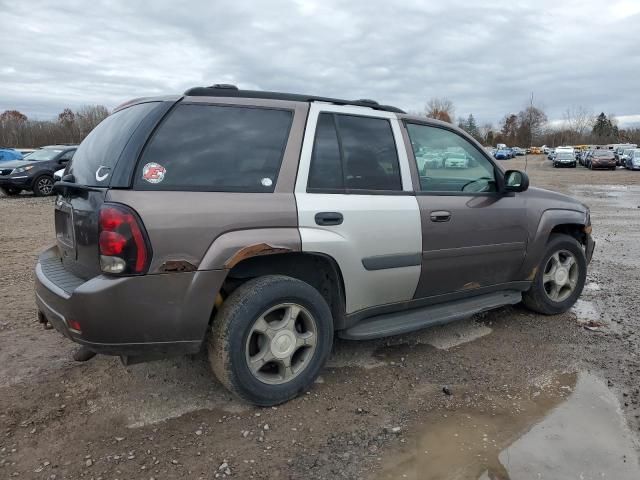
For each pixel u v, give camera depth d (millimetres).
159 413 3158
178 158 2967
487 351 4129
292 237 3146
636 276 6520
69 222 3221
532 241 4582
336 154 3490
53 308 2990
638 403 3322
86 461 2695
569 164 42219
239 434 2949
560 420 3121
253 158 3182
